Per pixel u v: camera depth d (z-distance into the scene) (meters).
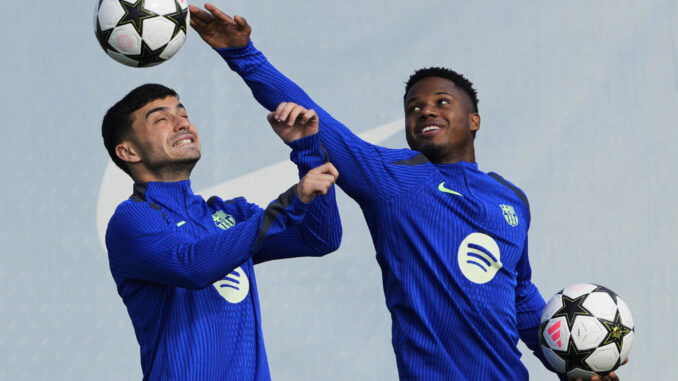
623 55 23.91
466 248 18.66
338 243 17.69
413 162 19.14
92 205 22.30
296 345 22.28
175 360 15.90
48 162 22.23
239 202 17.88
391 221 18.72
